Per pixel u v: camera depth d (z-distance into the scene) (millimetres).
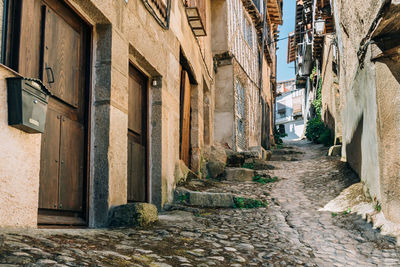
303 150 15305
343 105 9531
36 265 2191
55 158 3629
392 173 4941
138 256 3119
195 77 9000
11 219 2752
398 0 4027
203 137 10336
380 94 5109
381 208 5176
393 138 4992
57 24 3762
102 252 2887
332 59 12781
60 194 3678
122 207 4238
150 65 5754
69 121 3912
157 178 6082
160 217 5258
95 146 4211
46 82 3520
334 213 5910
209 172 9500
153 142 6164
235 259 3713
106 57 4332
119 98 4496
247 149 12688
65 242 2883
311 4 18172
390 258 4152
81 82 4203
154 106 6223
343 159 9820
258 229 5188
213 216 5820
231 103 11578
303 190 7730
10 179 2744
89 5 4004
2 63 2869
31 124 2814
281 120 43688
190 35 8445
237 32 12758
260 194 7629
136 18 5191
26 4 3164
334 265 3953
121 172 4484
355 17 6113
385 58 5113
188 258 3457
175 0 7191
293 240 4773
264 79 18062
